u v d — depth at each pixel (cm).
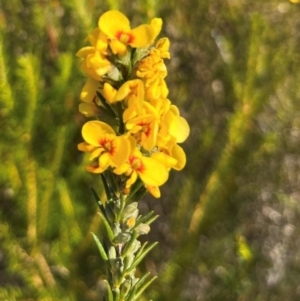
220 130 49
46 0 43
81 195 41
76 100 40
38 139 38
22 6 44
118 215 19
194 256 44
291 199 51
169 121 17
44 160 38
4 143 36
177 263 43
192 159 45
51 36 43
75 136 43
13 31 43
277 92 45
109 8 40
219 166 42
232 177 42
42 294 38
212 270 48
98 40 17
